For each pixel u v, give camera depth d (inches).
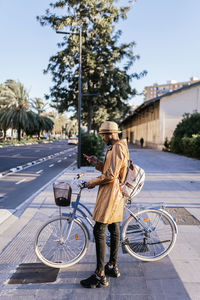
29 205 231.5
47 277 112.7
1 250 140.6
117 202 108.9
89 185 111.6
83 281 106.1
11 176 411.5
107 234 121.7
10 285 106.5
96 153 551.2
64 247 123.2
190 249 138.4
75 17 679.1
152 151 1061.8
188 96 1119.0
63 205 115.6
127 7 725.3
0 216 197.3
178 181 356.5
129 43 749.3
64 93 749.3
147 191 288.5
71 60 696.4
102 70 716.0
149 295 99.2
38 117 2005.4
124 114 872.9
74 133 4591.5
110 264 114.0
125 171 111.4
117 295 99.6
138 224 127.3
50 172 458.6
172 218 128.0
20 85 1690.5
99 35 732.0
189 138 798.5
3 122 1649.9
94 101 756.6
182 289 102.8
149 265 122.6
